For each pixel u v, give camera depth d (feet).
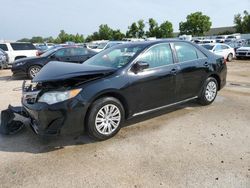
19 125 14.97
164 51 16.14
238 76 36.42
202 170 10.69
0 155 12.17
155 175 10.39
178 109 18.67
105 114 13.42
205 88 18.83
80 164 11.32
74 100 12.27
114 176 10.38
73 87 12.47
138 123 15.98
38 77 12.97
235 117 16.89
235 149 12.44
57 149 12.72
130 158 11.75
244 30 202.69
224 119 16.55
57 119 12.20
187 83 17.22
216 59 19.45
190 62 17.40
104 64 15.33
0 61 44.50
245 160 11.42
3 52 45.85
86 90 12.59
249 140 13.42
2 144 13.30
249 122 15.97
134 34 205.36
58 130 12.30
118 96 13.88
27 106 12.92
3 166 11.19
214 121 16.20
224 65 20.24
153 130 14.89
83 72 12.92
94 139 13.60
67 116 12.21
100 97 13.32
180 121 16.26
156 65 15.51
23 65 34.37
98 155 12.07
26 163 11.44
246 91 25.05
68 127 12.37
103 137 13.46
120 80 13.69
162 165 11.12
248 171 10.58
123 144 13.15
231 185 9.71
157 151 12.36
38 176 10.43
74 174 10.55
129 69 14.21
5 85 29.81
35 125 13.34
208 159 11.53
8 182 10.04
